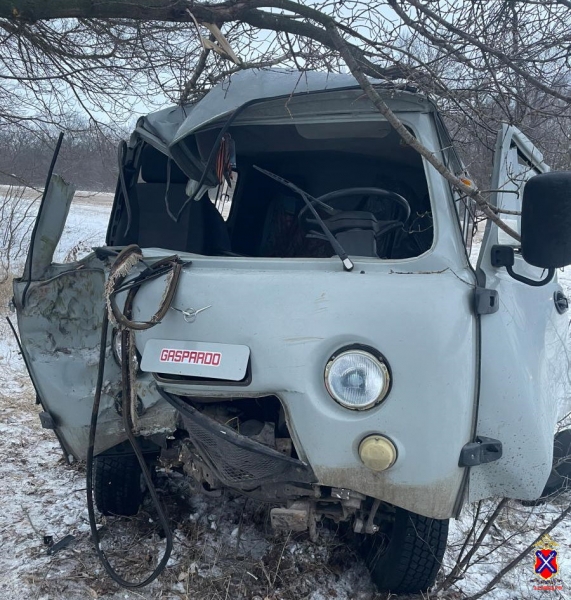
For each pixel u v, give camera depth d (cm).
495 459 228
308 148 345
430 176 255
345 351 217
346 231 271
